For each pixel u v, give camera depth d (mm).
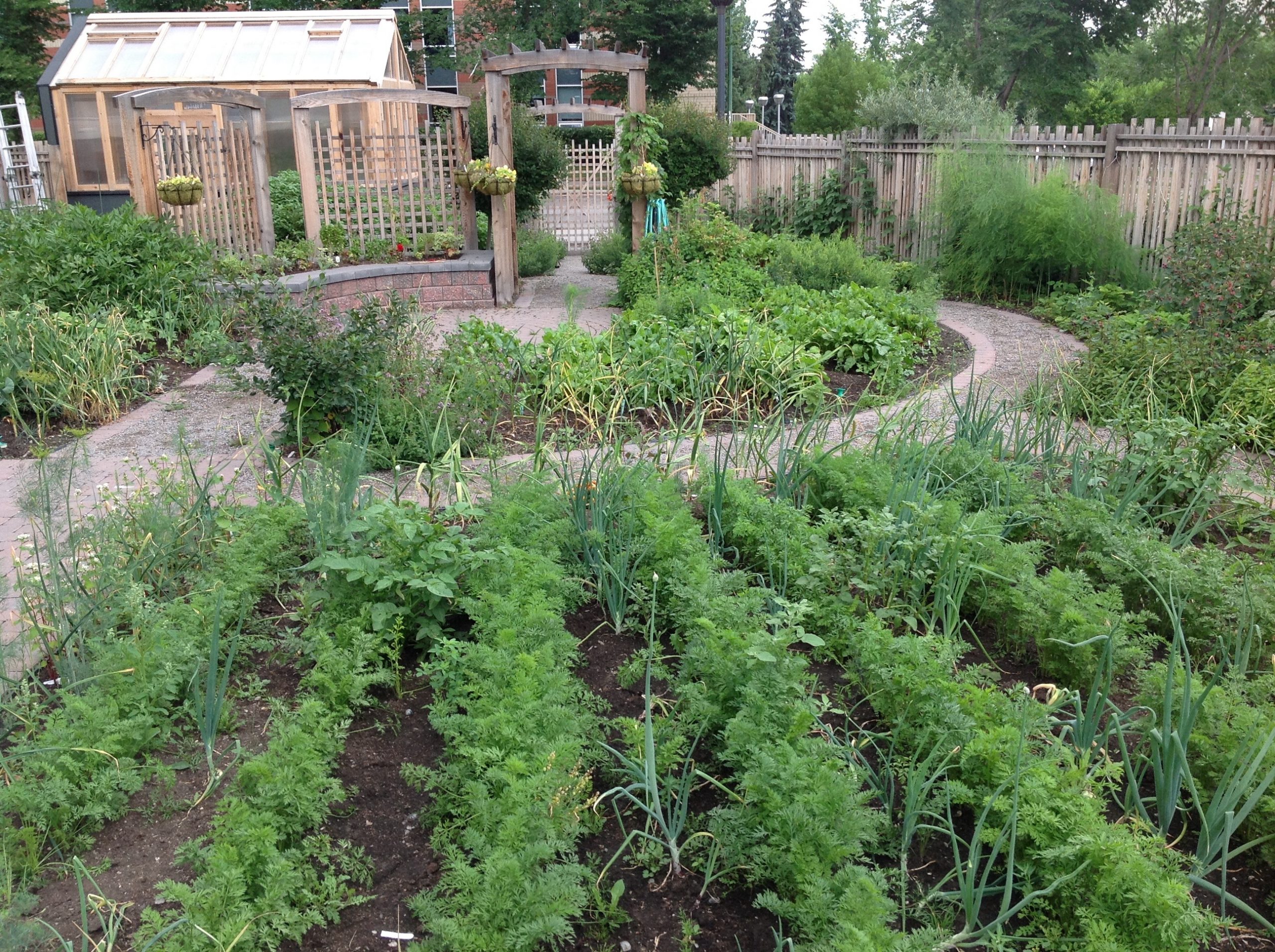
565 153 18625
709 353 6707
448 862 2588
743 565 4301
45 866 2658
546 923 2215
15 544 4773
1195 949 2219
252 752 3119
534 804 2486
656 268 10055
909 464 4602
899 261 14008
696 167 15852
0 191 13773
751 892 2590
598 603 4082
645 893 2582
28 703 3211
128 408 7539
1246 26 29188
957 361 8727
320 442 6059
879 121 14438
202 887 2393
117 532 4016
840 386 7617
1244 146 10344
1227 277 8516
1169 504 4746
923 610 3793
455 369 6387
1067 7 30250
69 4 25219
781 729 2842
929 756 2688
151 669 3229
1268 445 5922
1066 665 3443
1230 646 3572
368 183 12516
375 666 3502
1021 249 11961
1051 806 2465
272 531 4090
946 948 2316
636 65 11531
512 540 4008
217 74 15648
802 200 15836
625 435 5734
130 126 10852
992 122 13336
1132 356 6727
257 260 10992
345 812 2891
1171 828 2814
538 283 14492
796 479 4758
